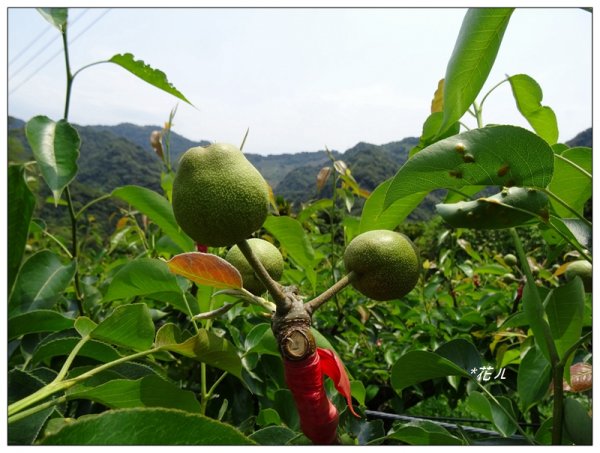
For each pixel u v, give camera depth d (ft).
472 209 0.70
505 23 0.70
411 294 2.09
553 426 0.73
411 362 0.84
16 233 0.70
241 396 1.30
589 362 0.99
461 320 1.78
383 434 0.91
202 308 1.08
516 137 0.66
